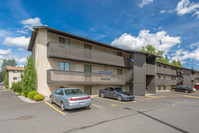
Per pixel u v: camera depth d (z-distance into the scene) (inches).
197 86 1416.1
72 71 554.9
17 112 311.3
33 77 565.3
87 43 671.1
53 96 390.9
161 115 288.7
